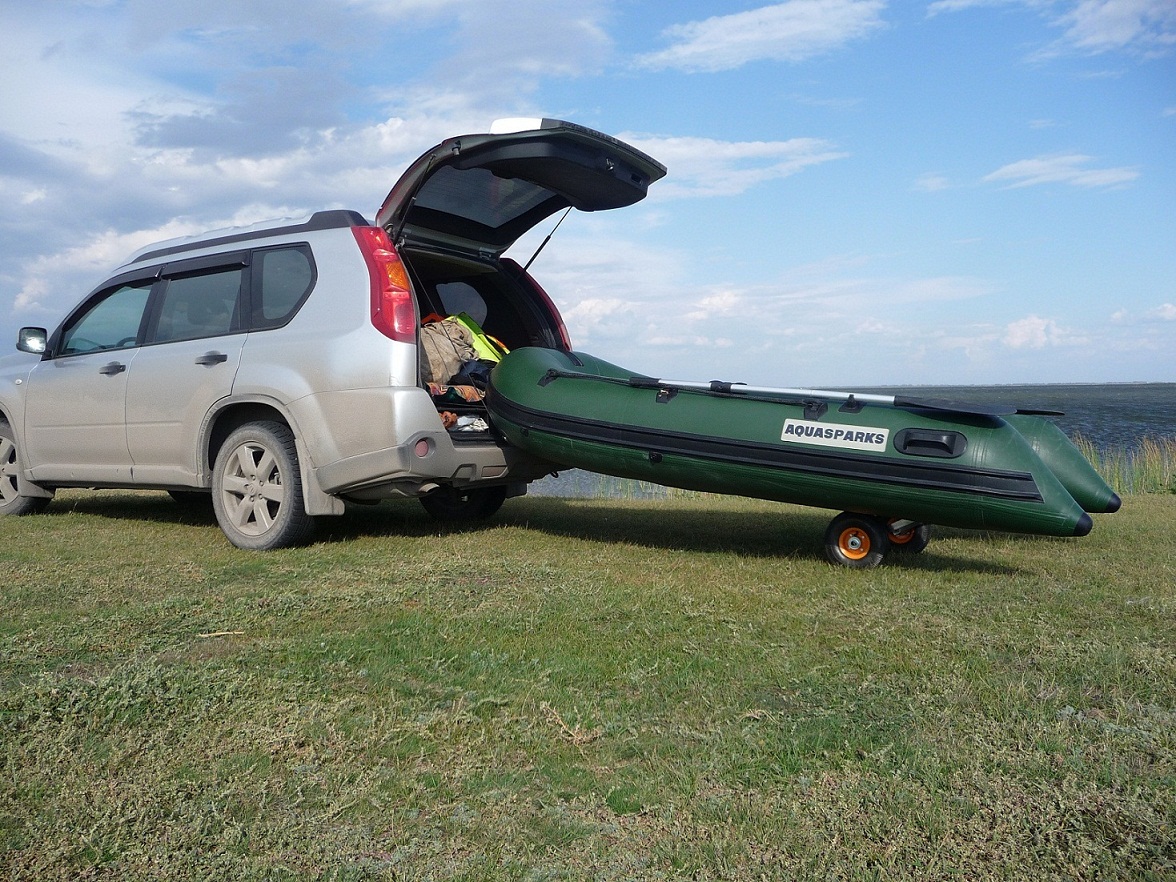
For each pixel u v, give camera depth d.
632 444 5.82
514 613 4.20
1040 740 2.72
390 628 3.94
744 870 2.07
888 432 5.20
